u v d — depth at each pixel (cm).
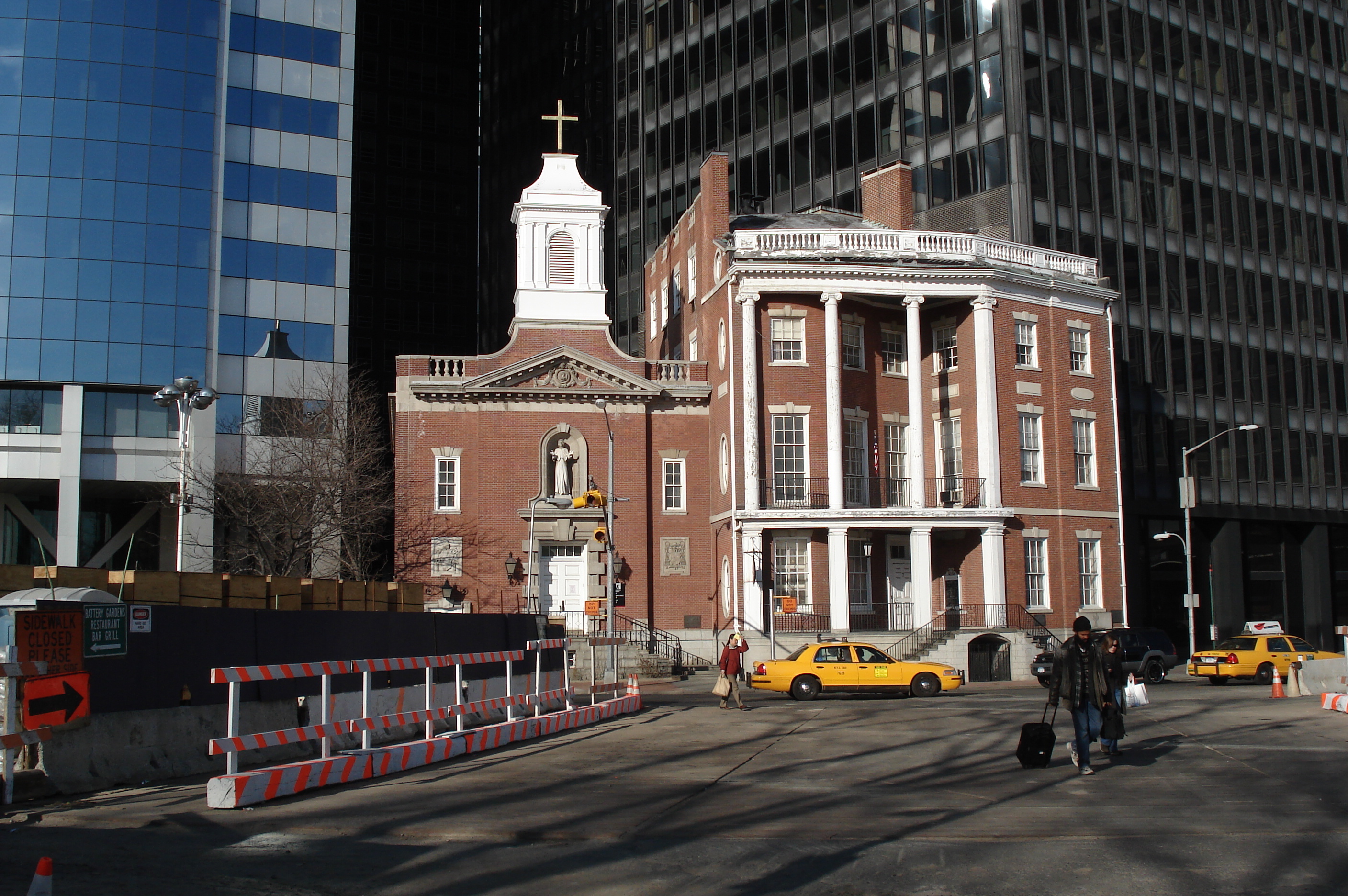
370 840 1186
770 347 4628
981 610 4525
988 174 5700
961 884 1008
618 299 8038
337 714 2091
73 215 5116
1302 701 2953
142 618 1620
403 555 4753
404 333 9450
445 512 4816
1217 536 6131
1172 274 6056
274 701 1925
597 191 5119
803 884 1009
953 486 4766
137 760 1596
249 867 1051
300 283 5588
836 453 4534
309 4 5825
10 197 5066
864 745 2044
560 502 4322
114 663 1565
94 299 5100
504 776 1670
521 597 4769
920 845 1166
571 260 5075
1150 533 5812
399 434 4850
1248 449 6203
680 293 5647
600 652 4266
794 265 4562
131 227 5194
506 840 1195
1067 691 1666
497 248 9531
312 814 1336
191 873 1019
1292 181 6700
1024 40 5722
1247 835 1212
